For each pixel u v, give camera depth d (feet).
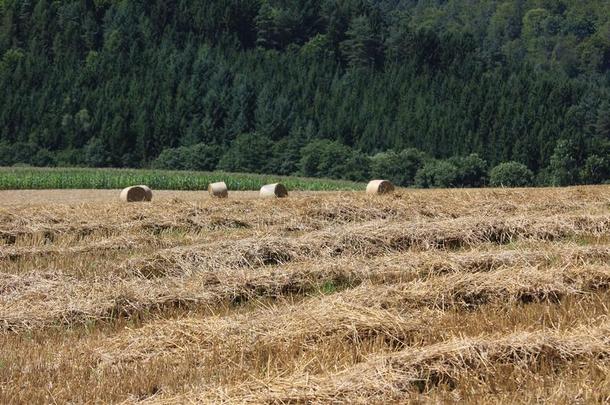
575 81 525.34
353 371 35.42
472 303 48.67
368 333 41.34
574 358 37.04
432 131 410.93
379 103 462.60
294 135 416.87
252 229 75.51
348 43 555.28
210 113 441.68
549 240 70.08
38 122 427.74
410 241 67.82
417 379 35.04
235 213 82.89
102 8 564.71
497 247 66.85
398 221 75.25
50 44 517.14
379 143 421.18
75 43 514.68
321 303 46.37
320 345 40.27
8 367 39.55
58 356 41.45
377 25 591.37
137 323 48.32
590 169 346.13
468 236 68.85
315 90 484.33
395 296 47.88
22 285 55.88
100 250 68.54
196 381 36.83
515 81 477.77
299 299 53.11
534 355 37.11
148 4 563.48
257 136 395.34
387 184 105.40
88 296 51.90
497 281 50.16
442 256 59.21
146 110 428.56
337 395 33.35
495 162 379.55
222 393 33.71
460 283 49.49
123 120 416.26
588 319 42.65
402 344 40.73
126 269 59.93
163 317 49.37
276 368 36.81
